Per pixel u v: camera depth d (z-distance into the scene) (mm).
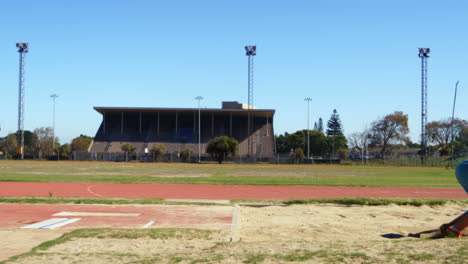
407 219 14992
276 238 11195
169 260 7785
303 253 7824
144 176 36688
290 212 16391
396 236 11797
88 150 103438
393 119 106938
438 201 18922
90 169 49844
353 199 18938
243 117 117688
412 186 28797
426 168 70000
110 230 11289
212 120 110000
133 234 10875
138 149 103438
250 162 84812
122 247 9688
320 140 134750
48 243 9930
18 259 8273
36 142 108188
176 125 109438
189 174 42188
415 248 7875
